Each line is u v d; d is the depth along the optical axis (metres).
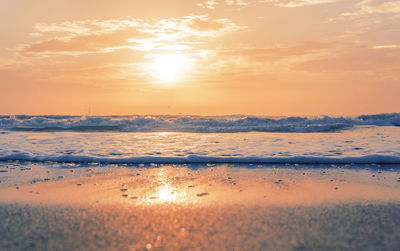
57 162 5.72
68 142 8.31
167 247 2.24
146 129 12.86
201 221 2.80
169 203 3.34
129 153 6.51
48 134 10.78
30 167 5.27
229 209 3.14
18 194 3.67
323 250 2.19
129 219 2.85
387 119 14.08
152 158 5.86
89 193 3.73
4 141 8.46
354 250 2.19
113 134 10.83
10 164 5.51
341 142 8.05
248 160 5.79
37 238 2.40
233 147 7.35
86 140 8.81
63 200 3.44
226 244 2.29
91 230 2.57
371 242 2.32
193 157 5.92
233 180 4.41
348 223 2.73
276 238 2.40
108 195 3.65
